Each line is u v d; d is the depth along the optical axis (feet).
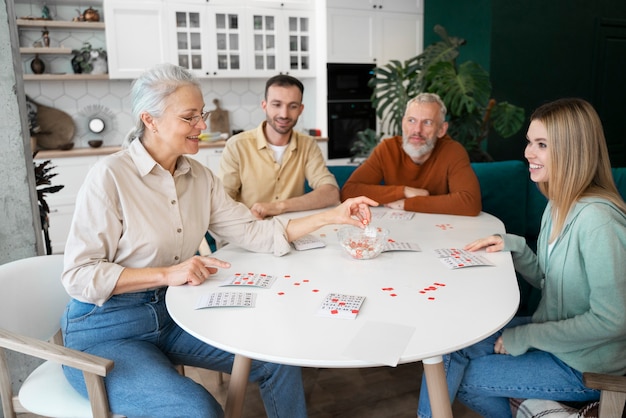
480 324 3.75
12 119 6.34
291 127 8.08
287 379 4.92
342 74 17.13
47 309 5.11
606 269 4.08
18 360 6.66
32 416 6.55
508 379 4.51
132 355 4.47
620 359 4.26
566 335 4.26
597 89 17.87
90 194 4.59
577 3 16.78
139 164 4.79
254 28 16.56
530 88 16.44
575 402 4.50
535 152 4.70
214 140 16.29
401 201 7.74
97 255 4.64
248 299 4.22
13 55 6.25
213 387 7.55
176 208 5.00
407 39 18.01
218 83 17.34
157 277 4.58
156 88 4.62
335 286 4.54
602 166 4.47
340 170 10.18
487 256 5.31
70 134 15.48
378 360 3.28
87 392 4.31
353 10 16.89
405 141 8.02
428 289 4.43
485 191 9.78
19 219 6.56
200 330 3.71
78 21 14.75
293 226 5.70
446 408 4.02
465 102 12.39
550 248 4.87
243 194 8.34
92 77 14.88
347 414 6.75
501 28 15.56
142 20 15.14
